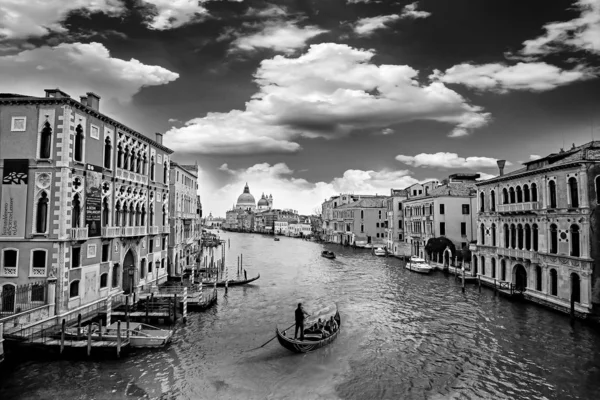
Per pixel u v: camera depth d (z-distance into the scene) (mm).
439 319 25844
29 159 20703
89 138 23094
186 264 47812
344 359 19156
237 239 137250
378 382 16609
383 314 27438
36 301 20250
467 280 38375
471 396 15391
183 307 25109
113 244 25906
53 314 20203
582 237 23938
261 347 20703
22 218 20594
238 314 27453
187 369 17766
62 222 20562
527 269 29906
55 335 19266
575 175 24594
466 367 18078
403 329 23828
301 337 20297
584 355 19062
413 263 48625
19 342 18000
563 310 25406
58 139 20734
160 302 27656
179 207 43094
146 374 17125
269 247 95938
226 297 33281
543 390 15797
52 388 15656
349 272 48156
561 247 25859
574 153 26609
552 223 26859
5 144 20891
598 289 23234
